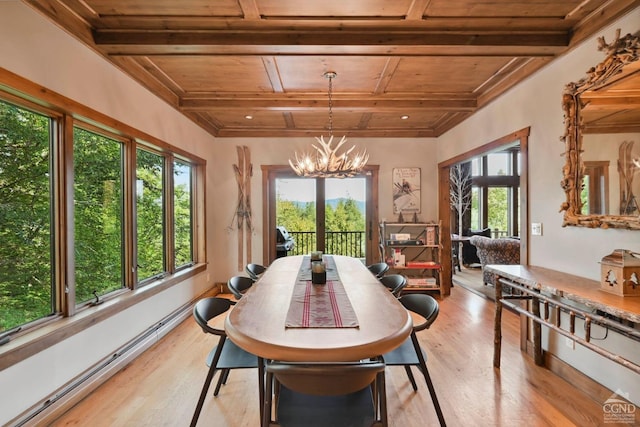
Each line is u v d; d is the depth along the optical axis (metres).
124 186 2.95
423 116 4.47
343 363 1.47
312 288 2.35
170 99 3.58
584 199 2.27
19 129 1.93
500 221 9.34
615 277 1.86
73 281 2.25
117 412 2.11
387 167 5.28
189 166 4.54
